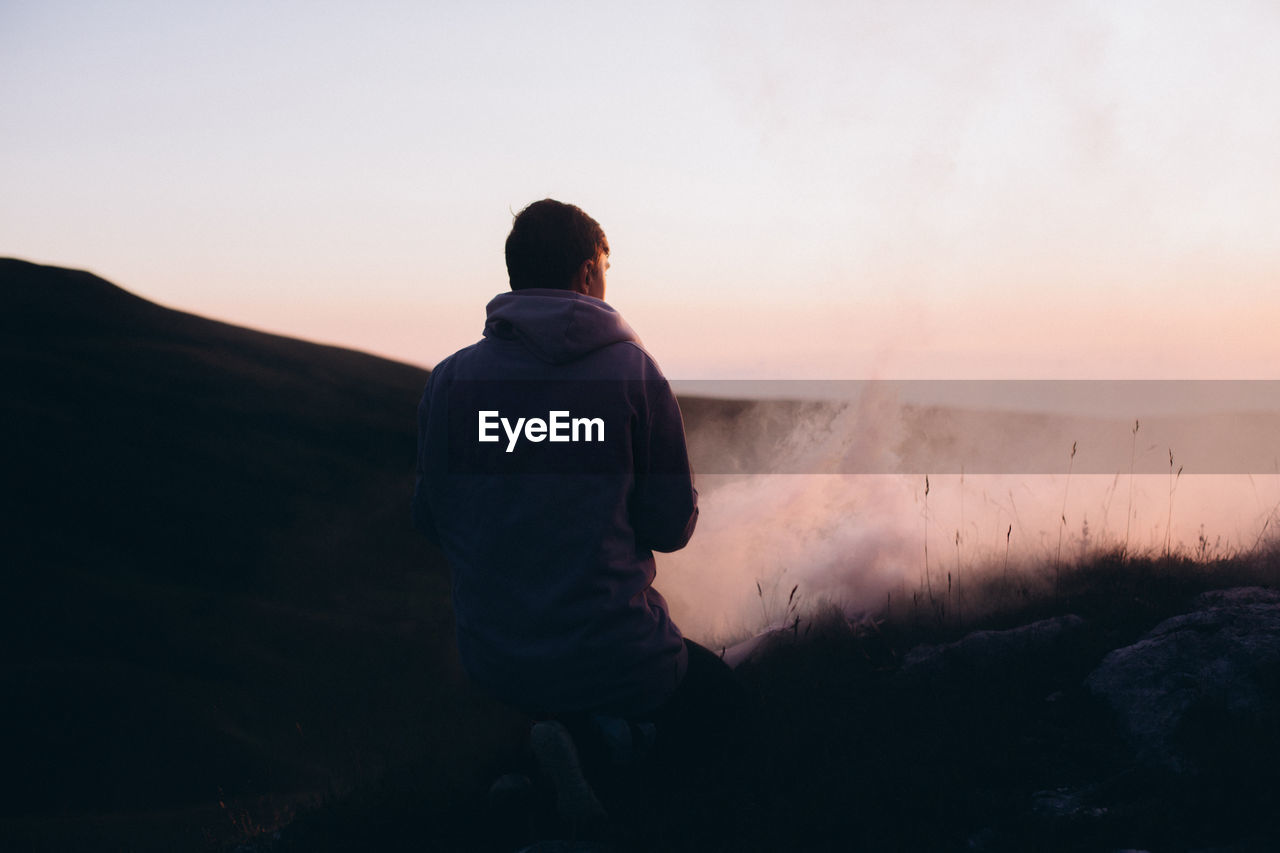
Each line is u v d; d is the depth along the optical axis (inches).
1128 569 149.2
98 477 1099.9
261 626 815.1
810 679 121.2
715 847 82.3
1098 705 102.7
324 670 728.3
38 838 419.8
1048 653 117.0
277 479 1178.0
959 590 151.9
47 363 1386.6
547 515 80.6
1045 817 80.0
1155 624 121.3
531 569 81.0
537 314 82.9
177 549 978.7
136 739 600.1
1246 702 92.9
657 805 90.4
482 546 82.0
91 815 484.7
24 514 988.6
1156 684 99.5
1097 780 88.3
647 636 82.1
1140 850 73.2
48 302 1652.3
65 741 597.6
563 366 82.4
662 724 89.1
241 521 1059.9
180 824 401.1
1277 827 72.1
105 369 1424.7
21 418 1192.8
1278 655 98.1
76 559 926.4
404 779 113.4
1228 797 77.3
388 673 719.7
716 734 93.5
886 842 78.5
